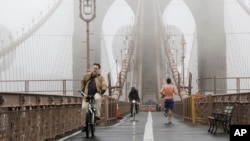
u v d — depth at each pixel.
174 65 106.38
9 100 14.77
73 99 25.83
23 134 16.02
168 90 34.59
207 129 26.25
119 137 20.81
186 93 73.69
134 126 30.33
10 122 14.60
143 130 25.78
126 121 39.94
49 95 19.86
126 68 99.75
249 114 20.69
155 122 36.62
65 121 23.39
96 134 22.84
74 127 25.95
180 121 39.03
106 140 19.38
